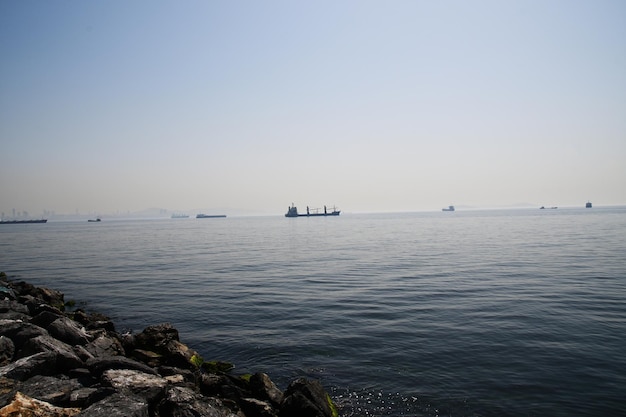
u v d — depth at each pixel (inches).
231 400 405.1
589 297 836.6
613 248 1798.7
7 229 7027.6
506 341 580.7
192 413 333.7
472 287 984.3
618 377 452.8
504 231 3341.5
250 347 605.6
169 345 542.0
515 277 1106.7
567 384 440.8
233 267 1515.7
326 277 1222.9
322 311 801.6
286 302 890.7
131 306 904.3
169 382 418.9
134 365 424.2
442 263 1459.2
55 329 528.1
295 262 1630.2
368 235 3314.5
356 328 677.9
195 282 1190.3
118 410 288.0
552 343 565.6
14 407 284.0
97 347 514.6
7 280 1306.6
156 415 343.0
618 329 618.8
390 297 904.9
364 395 438.9
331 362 534.6
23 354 430.9
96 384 378.9
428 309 781.9
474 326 658.2
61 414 298.0
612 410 386.6
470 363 508.1
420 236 3019.2
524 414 386.9
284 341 625.9
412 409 404.8
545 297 845.8
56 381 369.1
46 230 6338.6
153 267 1561.3
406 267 1381.6
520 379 457.1
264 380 432.8
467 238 2682.1
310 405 376.5
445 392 435.8
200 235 4035.4
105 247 2647.6
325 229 4601.4
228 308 852.6
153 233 4685.0
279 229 4943.4
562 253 1652.3
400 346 579.8
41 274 1444.4
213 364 531.8
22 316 657.6
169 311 847.1
